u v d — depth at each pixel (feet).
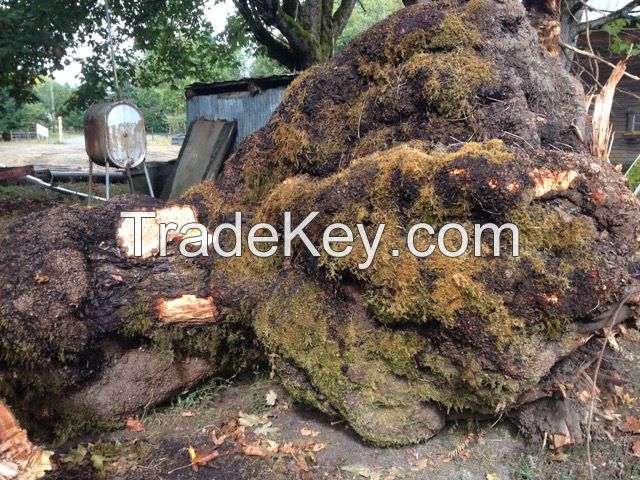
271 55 34.81
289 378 8.72
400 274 7.12
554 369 7.72
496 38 9.18
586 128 10.51
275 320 8.54
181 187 25.45
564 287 6.63
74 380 8.55
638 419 9.12
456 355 7.18
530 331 6.89
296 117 10.11
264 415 9.25
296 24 31.35
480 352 6.94
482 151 7.02
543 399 8.30
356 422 8.04
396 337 7.61
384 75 9.32
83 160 63.82
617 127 26.32
